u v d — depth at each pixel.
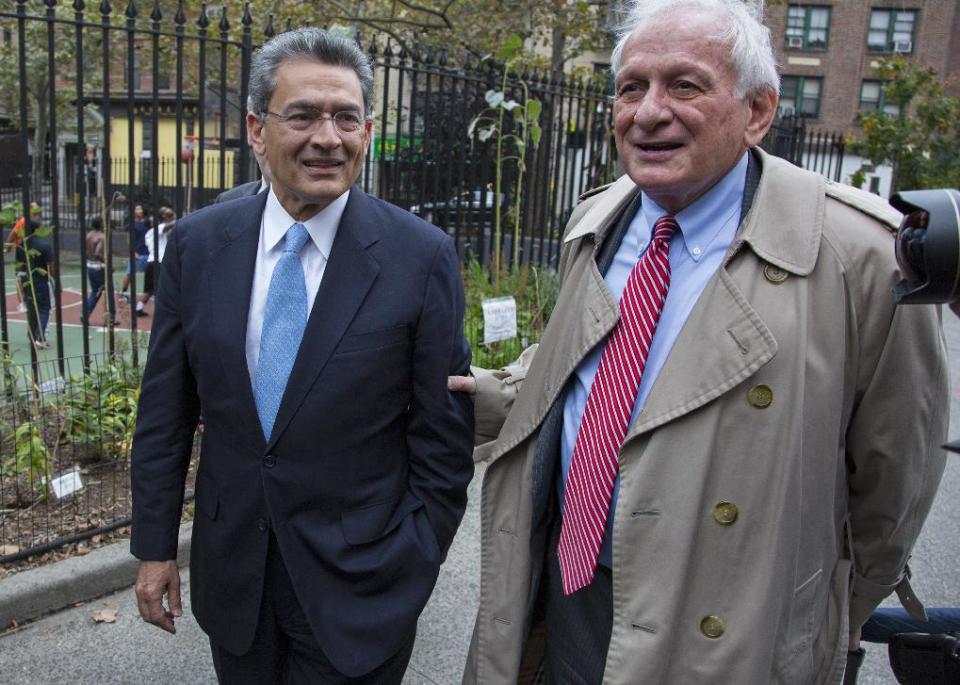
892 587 1.79
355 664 1.85
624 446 1.59
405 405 1.93
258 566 1.87
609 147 7.78
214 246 1.88
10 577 3.19
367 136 1.90
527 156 7.02
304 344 1.80
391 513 1.92
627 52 1.60
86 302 4.36
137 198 12.59
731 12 1.54
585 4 9.30
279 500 1.82
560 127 7.21
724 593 1.53
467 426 2.01
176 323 1.94
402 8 13.15
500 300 5.19
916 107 17.86
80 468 4.13
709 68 1.51
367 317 1.82
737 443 1.52
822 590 1.62
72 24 4.04
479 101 6.54
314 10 11.41
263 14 11.24
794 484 1.50
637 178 1.59
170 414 1.97
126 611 3.25
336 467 1.83
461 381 1.98
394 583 1.91
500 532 1.90
